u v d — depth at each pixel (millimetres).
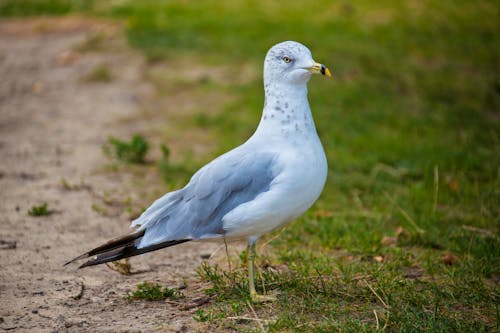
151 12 22781
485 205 10047
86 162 12016
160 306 7098
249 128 13586
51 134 13438
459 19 21328
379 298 7027
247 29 20266
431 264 8156
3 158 12102
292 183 6629
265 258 8195
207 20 21328
